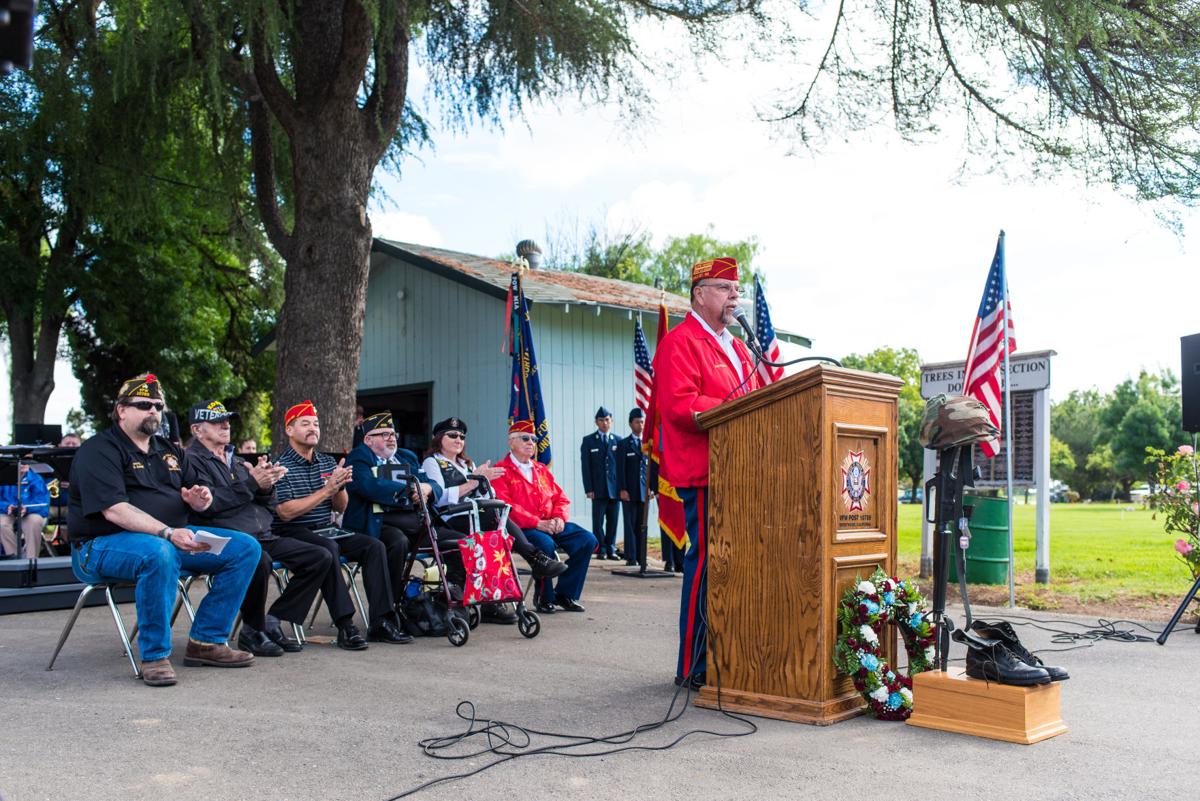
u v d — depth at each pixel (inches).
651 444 269.0
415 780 144.1
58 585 336.5
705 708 188.5
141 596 211.0
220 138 549.3
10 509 358.3
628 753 157.4
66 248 747.4
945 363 446.6
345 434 427.8
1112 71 396.2
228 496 247.3
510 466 327.9
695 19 450.6
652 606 348.8
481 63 494.0
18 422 744.3
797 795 137.0
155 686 208.1
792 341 775.1
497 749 159.8
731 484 189.3
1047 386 406.6
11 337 747.4
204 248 852.0
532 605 345.7
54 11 509.0
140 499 224.1
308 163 428.5
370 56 443.2
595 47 467.2
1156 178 403.9
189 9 374.0
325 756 156.1
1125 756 156.3
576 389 647.8
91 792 138.6
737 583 187.9
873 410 190.4
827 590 177.5
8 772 147.6
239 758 155.1
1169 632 276.8
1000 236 365.1
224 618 233.0
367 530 280.8
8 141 603.5
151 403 225.9
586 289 729.0
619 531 670.5
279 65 503.2
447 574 292.8
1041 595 371.9
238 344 983.6
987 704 167.0
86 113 509.4
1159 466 350.0
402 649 258.5
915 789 139.5
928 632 182.9
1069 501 2701.8
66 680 215.5
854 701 183.0
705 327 210.1
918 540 751.1
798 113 442.9
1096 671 229.9
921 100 424.8
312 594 255.9
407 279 705.0
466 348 657.6
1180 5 387.2
